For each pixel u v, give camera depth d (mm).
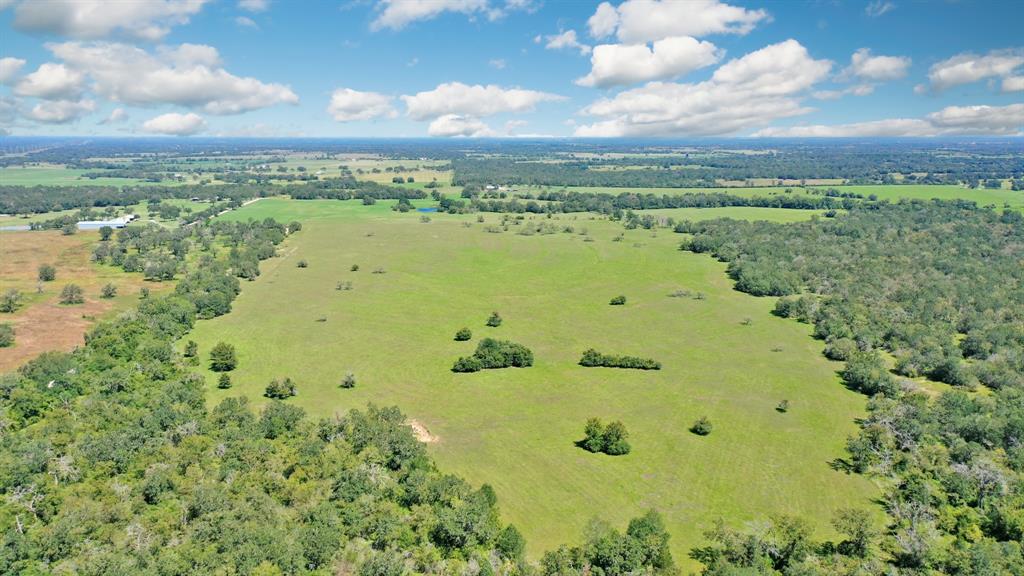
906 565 86812
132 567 78500
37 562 82062
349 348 180375
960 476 105438
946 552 88500
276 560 80812
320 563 82750
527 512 101062
